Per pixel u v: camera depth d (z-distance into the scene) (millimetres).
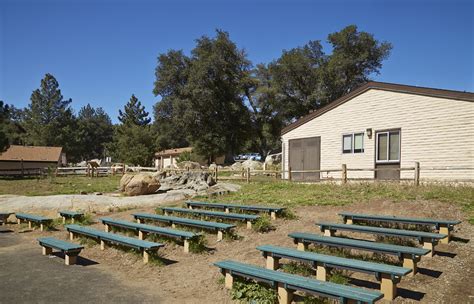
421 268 6613
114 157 66312
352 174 18078
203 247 8695
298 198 13492
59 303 5762
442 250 7461
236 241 9094
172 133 60969
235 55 56594
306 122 20438
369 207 11141
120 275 7305
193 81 53125
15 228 12734
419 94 15719
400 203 11031
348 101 18453
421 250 6316
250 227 9984
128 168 34906
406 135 16094
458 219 9258
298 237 7723
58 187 23297
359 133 17891
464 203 10344
